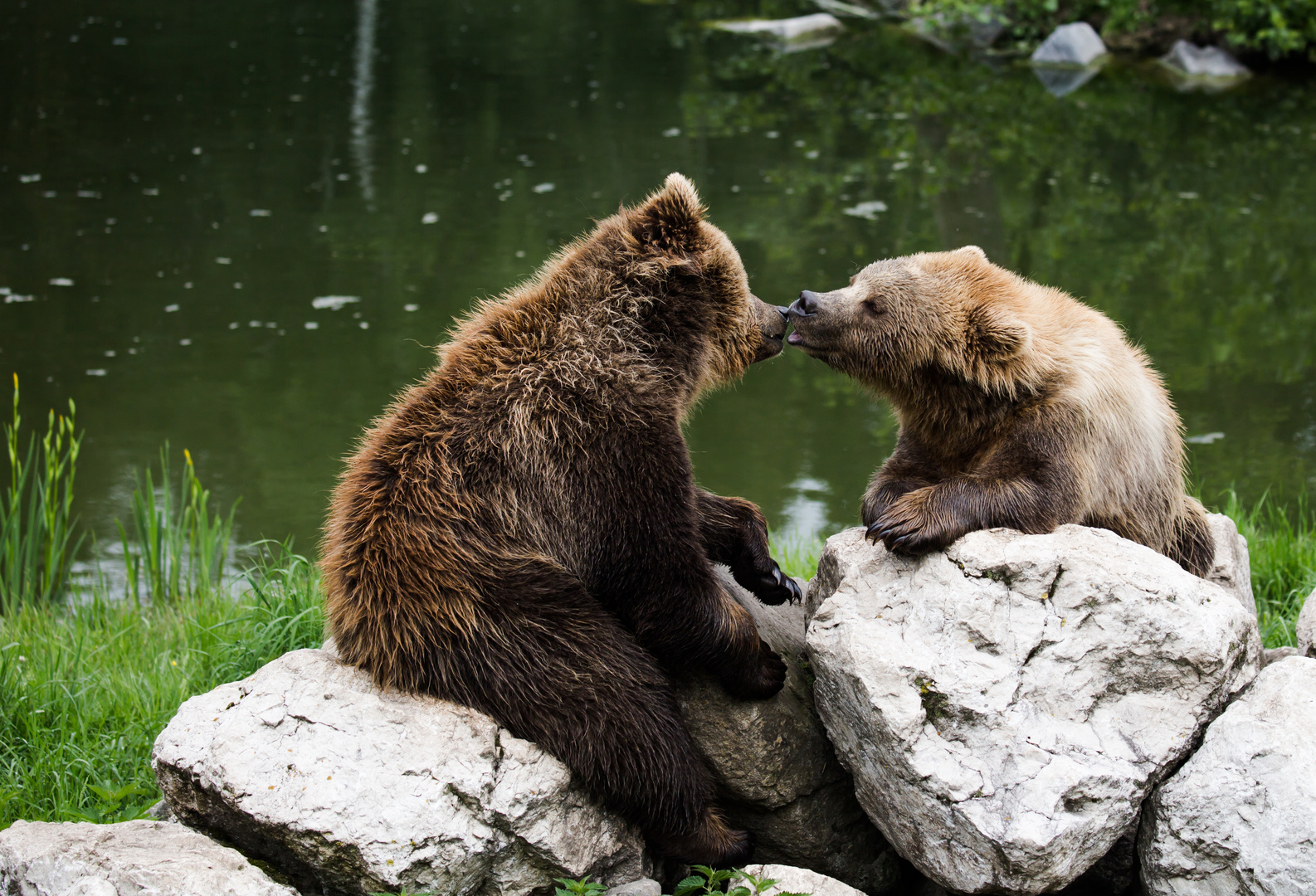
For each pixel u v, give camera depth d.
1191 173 27.72
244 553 15.29
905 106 33.44
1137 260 23.19
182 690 10.03
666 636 7.48
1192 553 8.59
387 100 34.78
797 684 8.08
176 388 19.11
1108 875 7.13
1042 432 7.45
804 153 29.83
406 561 7.27
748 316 8.60
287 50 40.41
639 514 7.42
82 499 16.59
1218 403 17.78
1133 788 6.31
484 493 7.40
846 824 7.84
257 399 18.89
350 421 18.31
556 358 7.68
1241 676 6.74
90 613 13.17
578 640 7.19
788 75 36.84
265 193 27.39
